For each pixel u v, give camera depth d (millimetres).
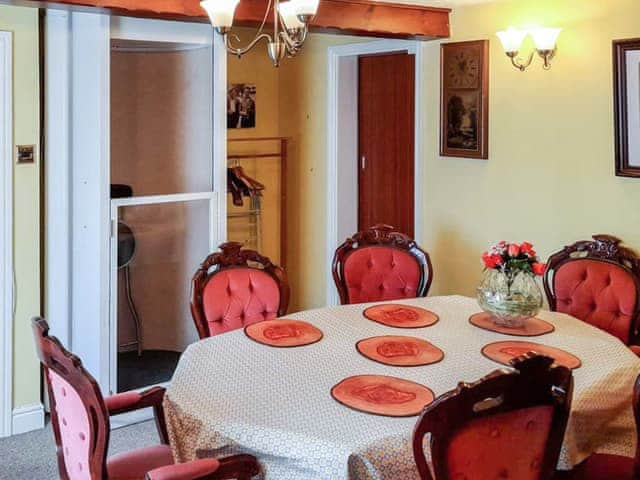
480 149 4398
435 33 4473
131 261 4133
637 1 3604
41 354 2279
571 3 3873
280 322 3225
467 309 3457
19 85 3725
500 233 4379
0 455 3656
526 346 2906
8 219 3760
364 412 2297
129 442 3891
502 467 2043
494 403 1955
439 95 4645
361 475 2092
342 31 4219
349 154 5609
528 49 4086
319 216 5691
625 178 3725
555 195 4062
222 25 2615
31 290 3883
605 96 3775
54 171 3969
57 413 2404
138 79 4055
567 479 2486
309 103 5633
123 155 4047
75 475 2361
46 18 3867
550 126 4043
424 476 1935
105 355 4012
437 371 2646
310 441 2133
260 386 2521
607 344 2953
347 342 2967
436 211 4770
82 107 3869
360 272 4035
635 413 2129
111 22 3844
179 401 2428
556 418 2086
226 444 2246
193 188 4316
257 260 3684
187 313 4395
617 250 3680
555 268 3809
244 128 5656
